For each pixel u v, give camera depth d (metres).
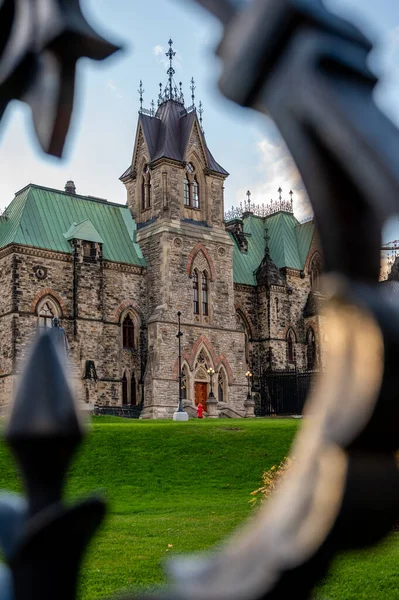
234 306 78.75
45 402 2.01
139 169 76.81
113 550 17.34
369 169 1.64
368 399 1.58
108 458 34.25
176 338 70.50
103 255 71.19
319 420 1.70
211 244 75.25
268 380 82.12
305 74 1.76
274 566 1.63
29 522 2.04
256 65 1.85
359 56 1.80
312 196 1.76
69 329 66.38
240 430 40.00
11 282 64.31
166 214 72.69
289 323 84.75
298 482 1.72
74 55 2.32
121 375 69.31
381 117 1.74
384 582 13.92
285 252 87.62
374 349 1.60
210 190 76.88
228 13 1.96
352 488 1.60
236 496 28.50
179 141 76.12
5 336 64.19
